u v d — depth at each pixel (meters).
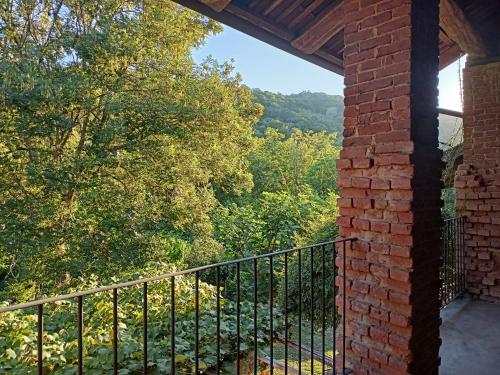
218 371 1.51
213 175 9.27
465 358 2.56
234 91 9.20
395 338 1.98
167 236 9.10
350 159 2.17
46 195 6.91
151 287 4.22
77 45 6.59
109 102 6.89
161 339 3.39
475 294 3.85
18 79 5.73
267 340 4.03
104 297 3.85
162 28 7.53
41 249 6.79
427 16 2.07
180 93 7.68
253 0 2.54
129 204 7.73
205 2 2.37
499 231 3.71
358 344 2.15
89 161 6.95
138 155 7.64
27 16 6.57
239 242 10.69
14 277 7.19
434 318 2.13
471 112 3.93
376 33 2.06
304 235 9.11
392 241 1.99
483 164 3.85
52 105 6.40
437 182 2.12
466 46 3.61
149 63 7.70
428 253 2.05
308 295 5.20
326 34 2.88
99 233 7.44
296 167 18.22
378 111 2.05
